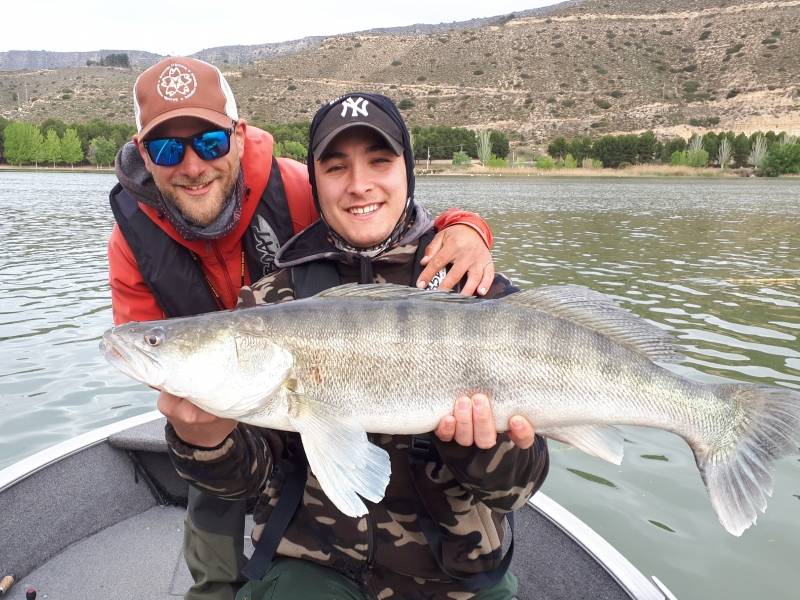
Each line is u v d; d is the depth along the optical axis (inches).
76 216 292.7
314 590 31.6
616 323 31.6
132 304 42.2
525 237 228.8
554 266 167.9
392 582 32.5
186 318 31.3
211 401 30.0
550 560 41.2
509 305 31.3
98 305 125.2
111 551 47.8
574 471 64.5
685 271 162.6
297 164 47.0
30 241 213.2
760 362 91.0
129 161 41.1
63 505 47.7
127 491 52.1
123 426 53.3
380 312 30.7
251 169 42.4
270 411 30.7
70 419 74.9
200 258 42.3
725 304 126.2
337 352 30.4
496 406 30.3
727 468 31.3
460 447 29.6
